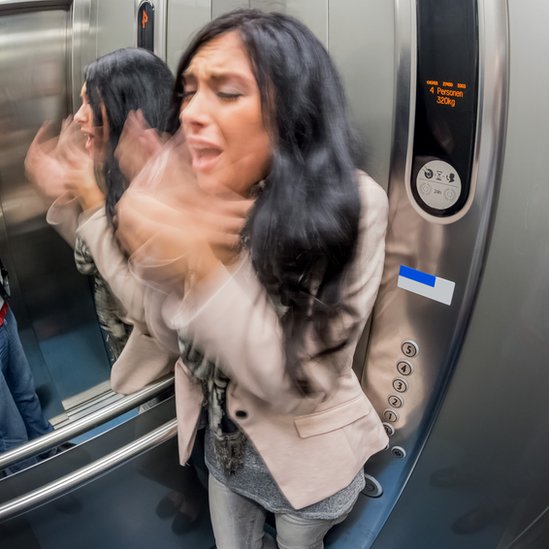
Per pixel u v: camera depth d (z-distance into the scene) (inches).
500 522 41.8
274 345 25.7
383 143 35.5
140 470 42.1
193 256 24.4
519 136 29.9
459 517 44.3
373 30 33.6
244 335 25.1
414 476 44.9
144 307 30.0
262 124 23.8
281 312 25.8
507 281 33.4
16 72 53.5
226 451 35.0
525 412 36.2
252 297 25.2
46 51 54.8
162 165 25.0
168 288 25.7
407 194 35.1
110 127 27.9
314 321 26.1
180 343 30.7
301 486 33.2
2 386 42.3
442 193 33.4
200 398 35.4
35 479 36.9
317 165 24.6
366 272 27.8
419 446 43.0
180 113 25.5
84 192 29.2
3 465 33.5
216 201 24.3
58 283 56.4
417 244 36.0
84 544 41.1
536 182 30.1
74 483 36.3
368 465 46.9
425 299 37.3
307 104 23.8
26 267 57.4
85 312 58.0
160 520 46.2
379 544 51.1
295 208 24.1
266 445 32.3
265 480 35.6
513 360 35.3
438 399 40.0
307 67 24.0
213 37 24.5
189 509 48.9
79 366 57.2
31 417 48.4
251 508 41.1
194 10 42.0
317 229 24.4
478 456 40.3
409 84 32.0
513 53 28.6
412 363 40.1
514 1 27.9
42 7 53.2
